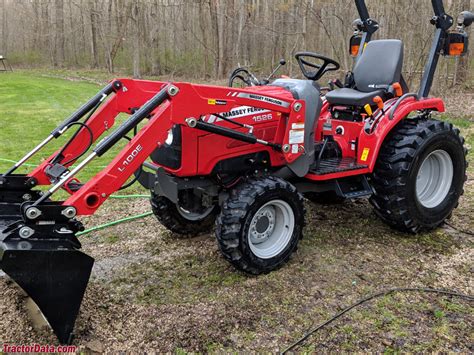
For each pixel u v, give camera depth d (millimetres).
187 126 3041
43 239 2596
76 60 28984
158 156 3406
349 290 3260
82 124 3244
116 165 2783
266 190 3299
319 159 3814
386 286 3309
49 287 2562
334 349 2664
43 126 9516
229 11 20000
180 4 21156
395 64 4117
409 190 3848
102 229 4387
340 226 4324
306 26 15742
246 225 3246
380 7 13430
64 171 3117
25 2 31672
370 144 3799
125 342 2723
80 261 2609
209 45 22125
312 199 4844
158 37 23031
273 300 3146
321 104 3670
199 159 3281
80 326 2836
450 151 4133
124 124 2779
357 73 4359
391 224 4078
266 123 3496
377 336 2770
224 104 3074
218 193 3650
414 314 2979
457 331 2811
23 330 2783
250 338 2764
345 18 13898
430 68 4227
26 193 3289
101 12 24609
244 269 3346
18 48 32750
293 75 16250
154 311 3029
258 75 19266
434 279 3400
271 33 18984
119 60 27328
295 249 3615
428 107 4172
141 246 4012
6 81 19078
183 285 3352
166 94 2869
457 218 4512
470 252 3814
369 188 3953
